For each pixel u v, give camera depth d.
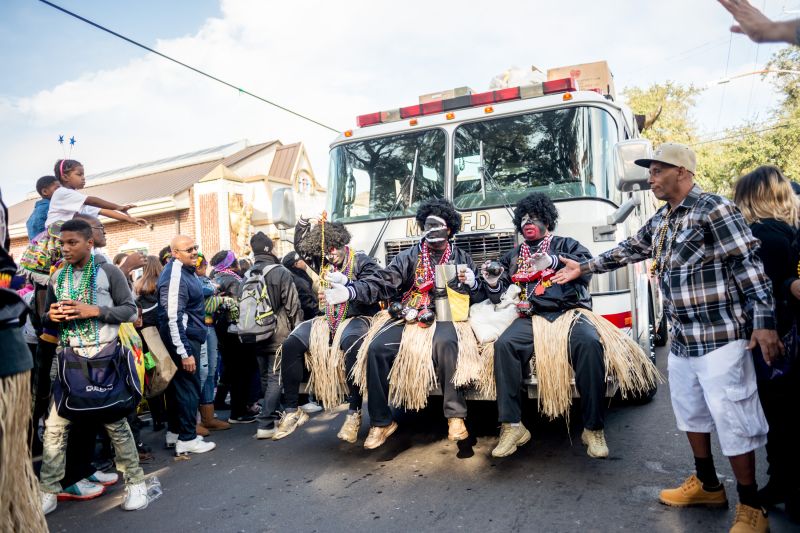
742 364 2.82
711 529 2.98
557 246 4.27
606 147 5.10
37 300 4.41
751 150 21.64
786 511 3.11
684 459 3.95
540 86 5.29
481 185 5.30
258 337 5.16
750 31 1.82
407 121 5.73
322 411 6.09
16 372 1.93
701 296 2.89
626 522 3.12
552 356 3.81
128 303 3.74
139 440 4.83
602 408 3.72
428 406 5.95
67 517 3.71
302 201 21.69
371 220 5.70
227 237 17.53
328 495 3.80
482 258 5.07
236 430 5.68
